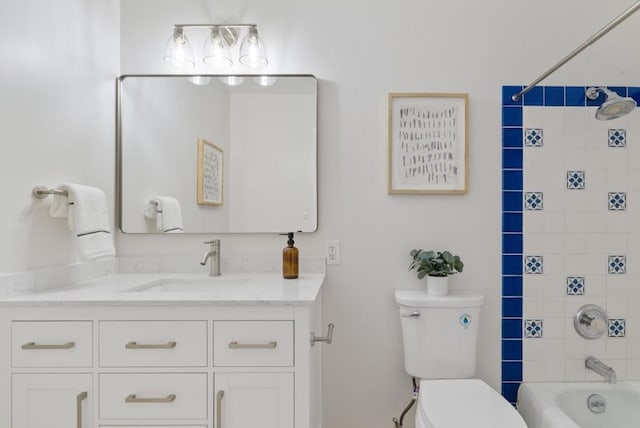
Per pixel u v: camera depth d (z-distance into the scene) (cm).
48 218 139
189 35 182
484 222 178
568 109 177
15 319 119
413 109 178
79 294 129
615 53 178
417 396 166
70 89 149
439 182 178
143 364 120
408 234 179
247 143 179
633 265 176
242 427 121
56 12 141
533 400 162
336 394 178
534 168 177
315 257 178
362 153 179
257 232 178
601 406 167
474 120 178
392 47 180
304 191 178
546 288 176
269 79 179
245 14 181
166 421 120
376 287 179
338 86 180
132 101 180
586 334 173
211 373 120
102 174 170
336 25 180
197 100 180
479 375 177
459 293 173
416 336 162
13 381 119
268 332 121
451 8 179
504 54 178
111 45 176
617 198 176
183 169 180
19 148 126
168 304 120
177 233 179
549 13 178
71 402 119
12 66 122
